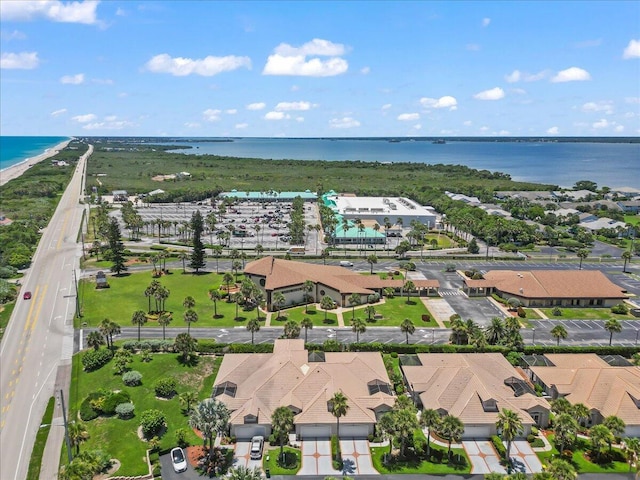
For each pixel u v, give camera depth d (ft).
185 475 248.93
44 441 272.10
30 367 355.36
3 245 649.61
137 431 283.38
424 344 398.42
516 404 296.92
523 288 512.22
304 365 330.54
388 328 440.86
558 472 219.82
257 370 330.13
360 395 303.07
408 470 257.55
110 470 249.55
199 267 611.88
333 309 489.67
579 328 448.24
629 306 504.02
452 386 308.40
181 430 277.23
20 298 499.10
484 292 537.65
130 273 598.34
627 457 268.00
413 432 269.23
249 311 481.05
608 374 319.27
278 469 256.32
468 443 281.95
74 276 558.15
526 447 277.85
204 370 356.79
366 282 526.16
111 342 388.98
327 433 287.07
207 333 423.64
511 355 370.94
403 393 328.08
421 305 504.02
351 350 386.32
